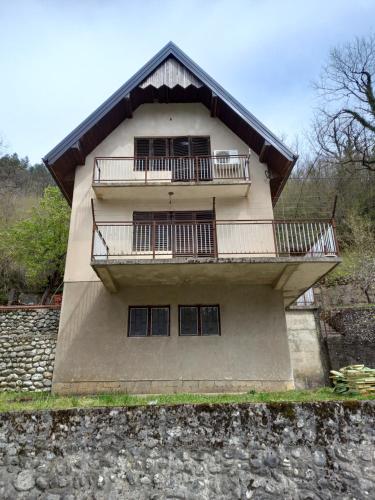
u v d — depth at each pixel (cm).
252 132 1218
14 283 2105
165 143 1301
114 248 1128
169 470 469
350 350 1409
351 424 490
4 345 1163
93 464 471
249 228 1154
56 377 1002
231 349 1038
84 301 1077
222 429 488
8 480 463
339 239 2364
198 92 1311
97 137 1259
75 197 1191
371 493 459
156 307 1084
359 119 2434
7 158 3841
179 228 1154
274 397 835
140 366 1016
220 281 1086
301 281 1078
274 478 466
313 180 2925
